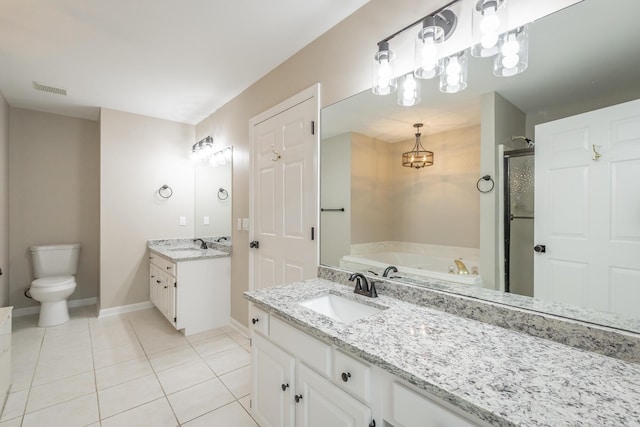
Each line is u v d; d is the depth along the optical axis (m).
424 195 1.45
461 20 1.29
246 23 1.86
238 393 1.95
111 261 3.40
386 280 1.57
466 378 0.78
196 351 2.53
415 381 0.79
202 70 2.47
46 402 1.83
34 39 2.01
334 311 1.62
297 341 1.25
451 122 1.34
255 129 2.67
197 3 1.68
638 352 0.87
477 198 1.27
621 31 0.94
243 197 2.88
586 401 0.69
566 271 1.05
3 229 2.98
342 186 1.84
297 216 2.19
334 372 1.08
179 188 3.89
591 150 0.99
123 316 3.36
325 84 1.95
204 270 2.94
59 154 3.59
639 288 0.90
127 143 3.51
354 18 1.75
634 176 0.91
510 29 1.13
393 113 1.55
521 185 1.15
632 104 0.92
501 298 1.19
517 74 1.14
